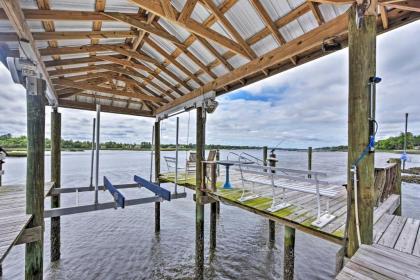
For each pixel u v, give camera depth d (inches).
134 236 245.0
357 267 67.7
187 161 272.4
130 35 147.6
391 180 154.9
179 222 292.4
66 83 189.5
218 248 218.5
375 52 81.1
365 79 80.7
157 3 95.7
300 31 110.0
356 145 82.6
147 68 199.6
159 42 160.6
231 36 128.0
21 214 117.6
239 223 288.2
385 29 93.4
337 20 92.0
